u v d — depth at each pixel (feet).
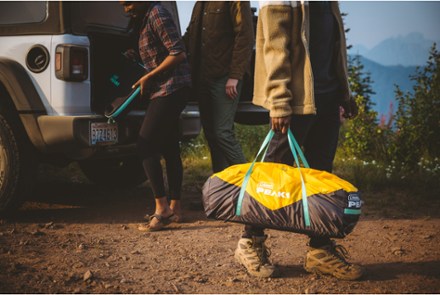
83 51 13.03
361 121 23.95
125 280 9.36
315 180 8.68
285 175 8.82
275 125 8.96
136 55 13.57
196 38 14.30
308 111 8.86
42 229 12.89
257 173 9.02
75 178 20.08
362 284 9.18
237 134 25.77
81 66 12.96
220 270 10.03
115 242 11.89
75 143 12.57
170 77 12.48
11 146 13.03
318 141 10.08
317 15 9.12
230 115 14.23
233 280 9.37
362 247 11.55
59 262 10.30
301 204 8.51
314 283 9.21
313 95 8.86
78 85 12.97
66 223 13.53
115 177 18.04
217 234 12.64
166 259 10.71
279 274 9.58
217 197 8.96
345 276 9.30
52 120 12.61
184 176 20.33
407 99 23.40
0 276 9.33
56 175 20.59
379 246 11.63
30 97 12.84
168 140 13.52
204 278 9.52
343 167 21.75
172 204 13.75
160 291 8.93
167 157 13.66
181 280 9.46
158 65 12.52
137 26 12.73
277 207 8.57
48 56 12.87
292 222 8.48
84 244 11.60
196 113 16.17
